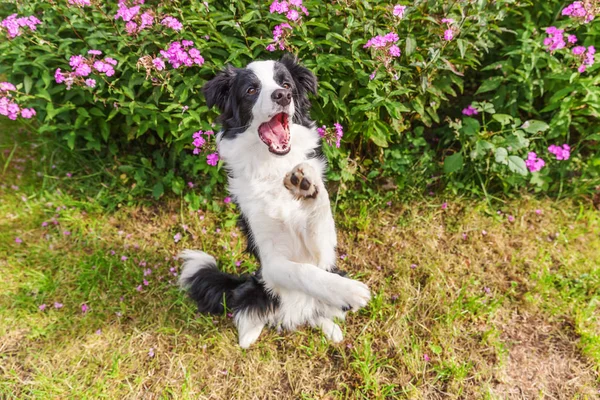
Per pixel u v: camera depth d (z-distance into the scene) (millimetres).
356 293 710
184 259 1030
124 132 1264
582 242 1120
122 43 1030
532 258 1097
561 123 1124
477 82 1325
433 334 939
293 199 847
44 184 1259
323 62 1017
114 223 1203
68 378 879
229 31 1062
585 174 1202
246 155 868
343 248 1140
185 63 991
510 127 1201
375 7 989
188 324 976
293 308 921
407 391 852
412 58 1058
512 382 873
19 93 1079
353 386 874
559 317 972
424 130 1332
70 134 1149
